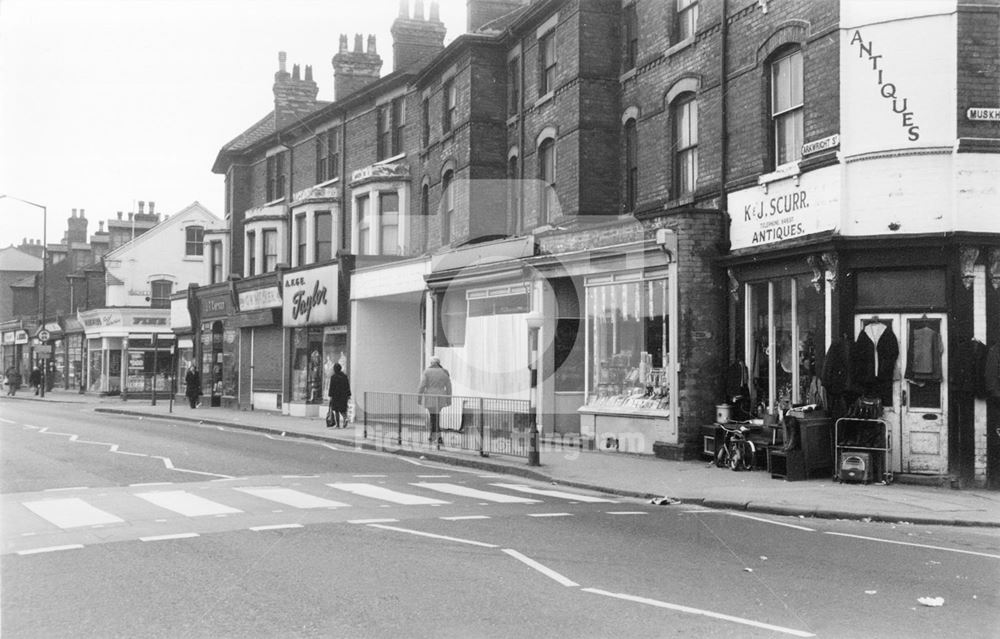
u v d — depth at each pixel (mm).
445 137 22812
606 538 8594
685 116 16578
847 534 9180
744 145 15086
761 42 14711
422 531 8859
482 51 21469
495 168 21219
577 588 6543
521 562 7410
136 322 46469
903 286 12812
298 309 28453
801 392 13938
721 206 15438
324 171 31484
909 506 10641
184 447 18141
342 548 7969
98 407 35281
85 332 51531
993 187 12352
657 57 17000
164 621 5711
